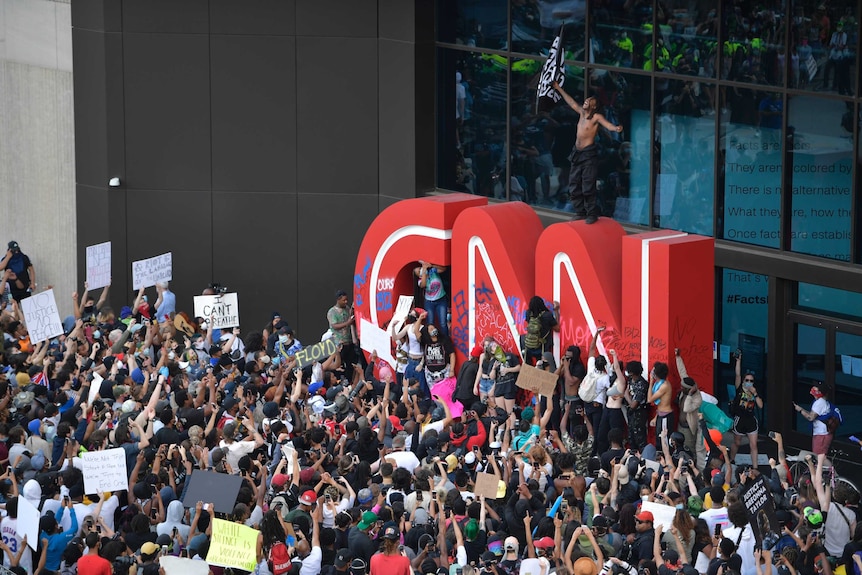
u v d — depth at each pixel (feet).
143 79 119.14
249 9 116.88
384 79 115.96
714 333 98.63
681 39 98.48
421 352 99.50
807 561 64.80
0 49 132.36
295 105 117.70
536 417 87.86
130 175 120.57
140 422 76.33
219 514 67.56
